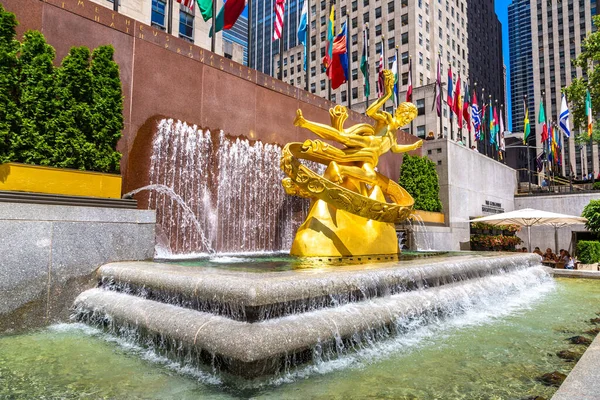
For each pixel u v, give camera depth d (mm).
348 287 5625
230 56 39656
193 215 12375
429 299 6684
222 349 4062
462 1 67312
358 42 58438
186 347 4566
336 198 9711
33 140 8156
